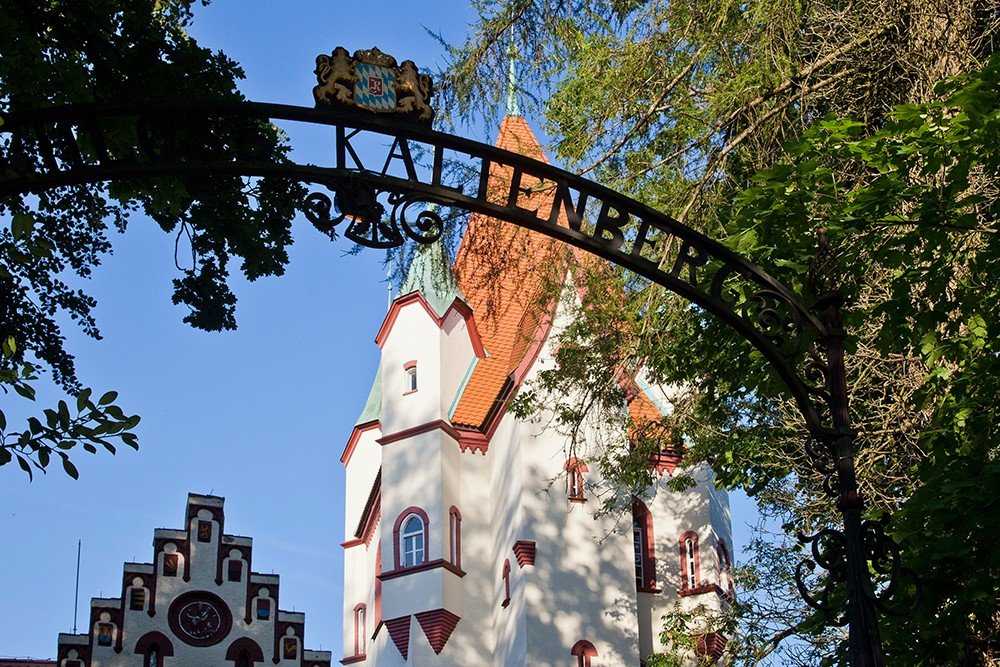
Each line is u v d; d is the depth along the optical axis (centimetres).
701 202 1958
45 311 1711
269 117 786
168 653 3703
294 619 3828
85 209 1675
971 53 1927
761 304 870
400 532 3709
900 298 1423
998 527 1334
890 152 1354
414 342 3884
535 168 818
